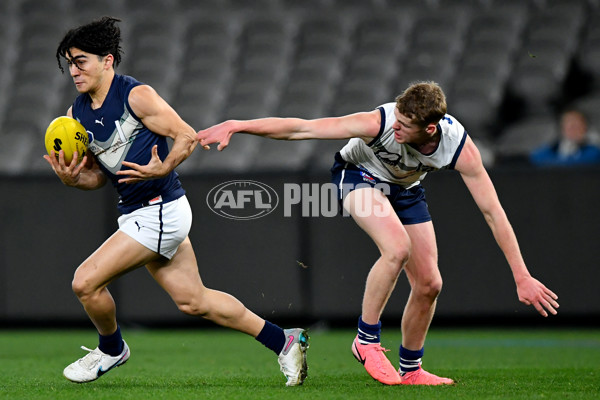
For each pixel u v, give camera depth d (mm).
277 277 30453
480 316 30031
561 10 49562
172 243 15508
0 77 53188
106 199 31062
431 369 20422
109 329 15961
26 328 32031
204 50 52312
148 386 16391
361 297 30203
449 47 49250
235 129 15125
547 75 46344
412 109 14578
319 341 27922
